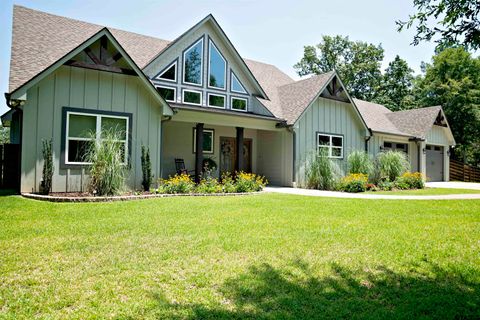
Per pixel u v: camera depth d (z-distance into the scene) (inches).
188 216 244.1
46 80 354.9
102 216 238.5
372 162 632.4
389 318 96.4
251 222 224.7
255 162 654.5
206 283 120.0
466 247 169.6
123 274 127.3
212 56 560.1
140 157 406.9
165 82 510.6
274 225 215.9
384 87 1498.5
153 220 226.7
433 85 1163.9
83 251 153.8
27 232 187.3
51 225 206.1
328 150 623.5
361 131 686.5
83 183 370.6
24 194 329.7
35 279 121.3
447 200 367.6
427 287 120.0
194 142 586.2
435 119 823.7
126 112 399.9
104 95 386.6
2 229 193.9
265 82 708.0
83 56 378.0
